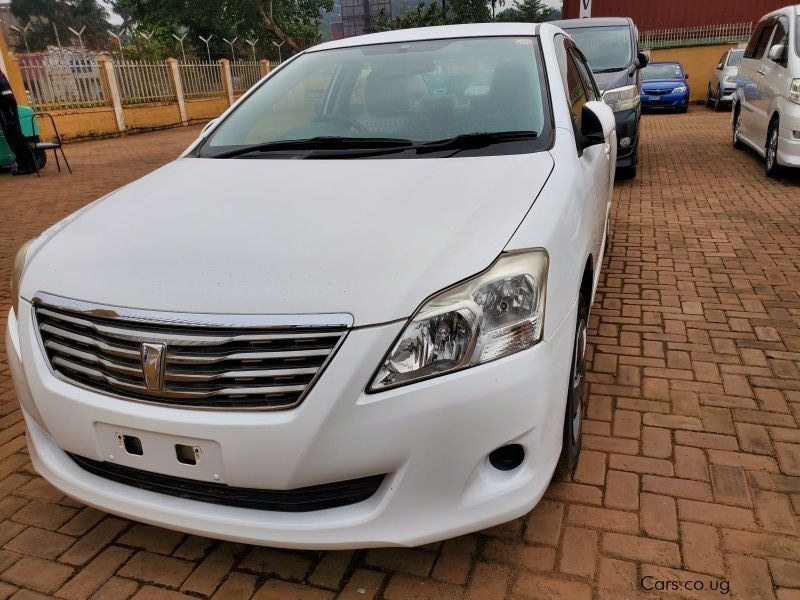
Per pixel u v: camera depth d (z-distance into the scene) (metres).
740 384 3.22
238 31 31.36
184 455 1.83
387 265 1.81
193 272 1.87
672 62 18.48
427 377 1.75
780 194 7.14
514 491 1.90
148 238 2.09
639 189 7.80
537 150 2.57
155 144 14.43
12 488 2.61
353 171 2.49
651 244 5.65
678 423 2.89
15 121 9.74
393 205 2.13
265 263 1.86
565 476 2.46
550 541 2.20
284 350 1.73
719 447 2.70
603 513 2.33
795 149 7.24
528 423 1.86
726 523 2.26
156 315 1.80
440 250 1.86
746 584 2.00
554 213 2.14
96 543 2.30
